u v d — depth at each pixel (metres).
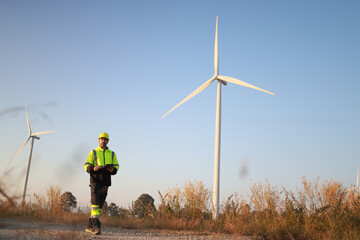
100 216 10.86
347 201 8.52
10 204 2.58
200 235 8.16
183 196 11.43
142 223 9.96
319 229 7.57
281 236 7.09
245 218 9.63
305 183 8.88
